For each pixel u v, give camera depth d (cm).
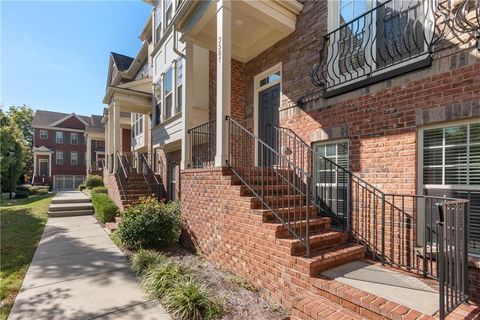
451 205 229
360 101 408
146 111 1167
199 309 282
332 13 471
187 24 566
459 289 239
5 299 320
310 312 252
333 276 293
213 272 392
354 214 411
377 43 416
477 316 226
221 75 447
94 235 641
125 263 441
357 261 348
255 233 357
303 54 514
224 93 447
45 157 3047
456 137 319
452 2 319
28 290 340
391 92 371
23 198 1616
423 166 345
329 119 453
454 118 309
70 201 1047
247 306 298
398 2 390
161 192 932
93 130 2317
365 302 237
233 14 505
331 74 466
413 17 370
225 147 445
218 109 451
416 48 358
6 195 1698
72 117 3183
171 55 847
